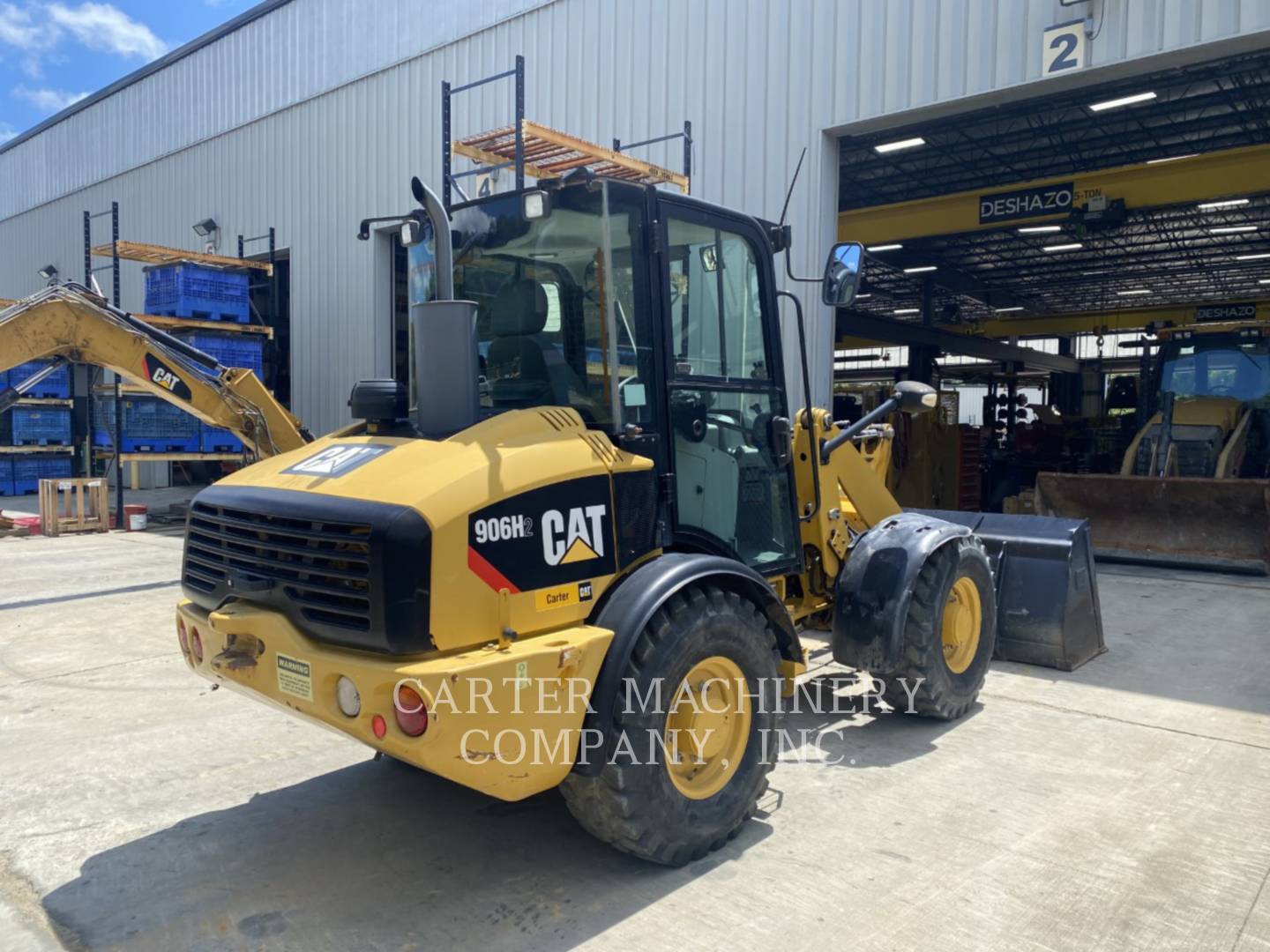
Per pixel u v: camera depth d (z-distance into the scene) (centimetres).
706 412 365
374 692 259
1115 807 364
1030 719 468
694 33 1002
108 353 828
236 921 290
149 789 392
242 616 296
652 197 331
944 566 438
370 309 1404
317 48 1469
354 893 305
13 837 349
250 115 1616
